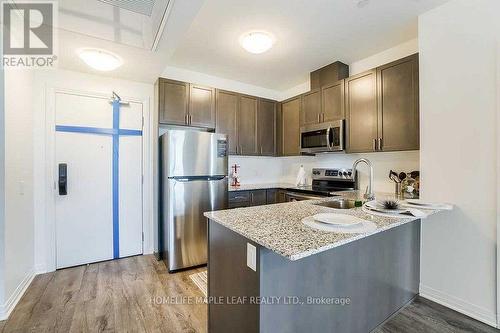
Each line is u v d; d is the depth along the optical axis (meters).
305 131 3.40
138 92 3.11
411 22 2.24
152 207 3.21
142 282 2.41
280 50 2.81
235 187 3.62
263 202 3.58
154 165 3.13
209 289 1.62
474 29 1.81
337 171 3.35
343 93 2.95
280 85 4.06
